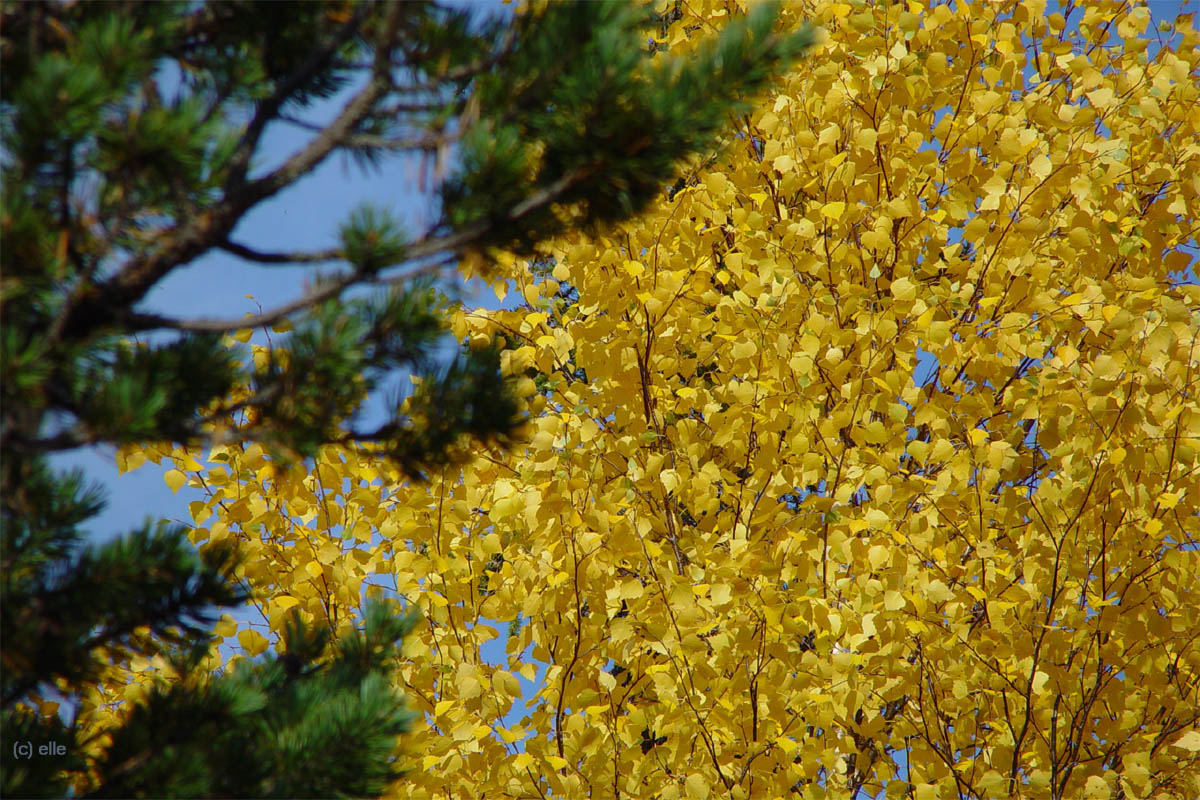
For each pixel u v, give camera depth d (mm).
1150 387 3299
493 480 3596
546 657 3428
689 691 3178
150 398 2004
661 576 3303
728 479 3516
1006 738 3232
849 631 3154
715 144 2314
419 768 3152
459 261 2229
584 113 2033
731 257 3602
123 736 2254
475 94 2125
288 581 3562
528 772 3215
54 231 1941
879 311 3662
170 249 2061
